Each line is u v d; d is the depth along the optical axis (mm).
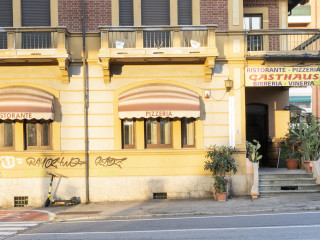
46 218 12633
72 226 11109
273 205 13273
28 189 15180
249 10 18484
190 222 11070
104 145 15367
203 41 14875
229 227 10008
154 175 15383
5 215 13289
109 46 14844
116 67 15453
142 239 8883
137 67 15477
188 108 14609
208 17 15664
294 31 15656
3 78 15242
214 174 15133
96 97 15398
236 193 15461
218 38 15578
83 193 15289
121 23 15617
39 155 15211
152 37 15344
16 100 14414
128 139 15664
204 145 15477
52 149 15352
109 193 15328
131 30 14734
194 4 15656
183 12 15773
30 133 15461
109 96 15406
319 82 15625
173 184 15383
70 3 15445
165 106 14547
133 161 15398
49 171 15227
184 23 15758
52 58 14477
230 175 15484
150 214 12547
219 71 15586
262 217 11430
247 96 19703
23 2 15406
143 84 15422
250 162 15547
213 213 12555
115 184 15336
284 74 15641
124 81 15445
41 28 14523
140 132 15500
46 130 15469
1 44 14906
